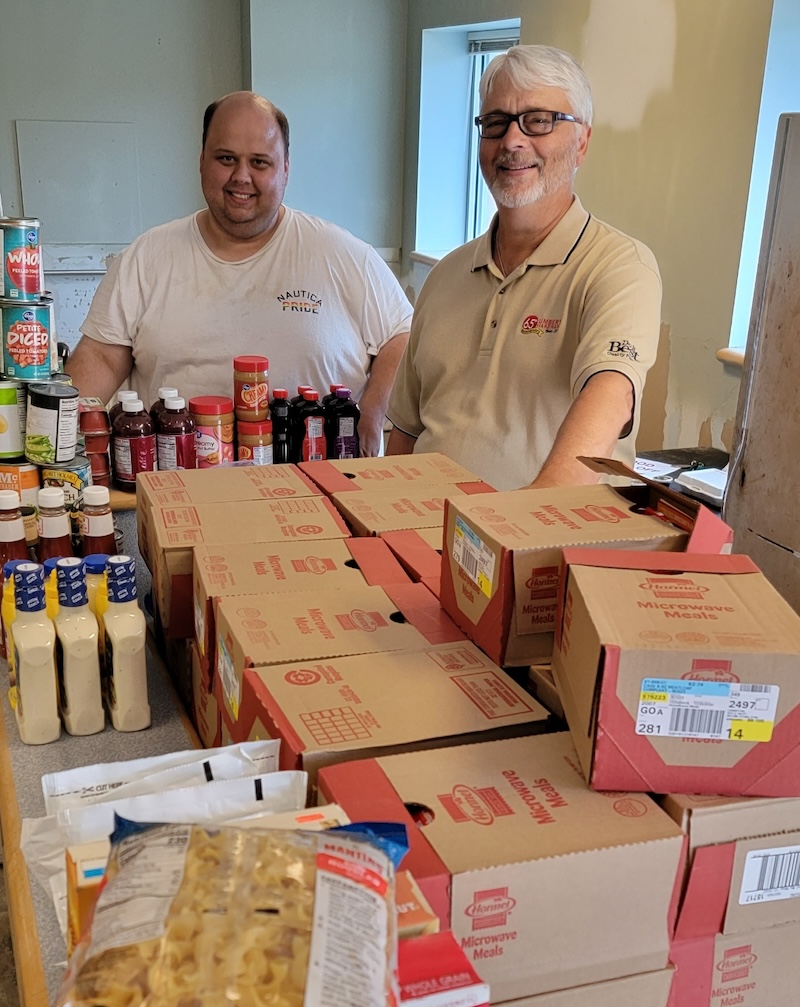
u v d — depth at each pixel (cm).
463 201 546
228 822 81
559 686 105
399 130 543
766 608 94
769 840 89
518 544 109
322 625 121
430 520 154
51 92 495
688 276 353
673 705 88
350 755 96
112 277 280
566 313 211
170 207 531
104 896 64
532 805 89
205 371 280
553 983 86
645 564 102
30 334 167
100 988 56
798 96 313
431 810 88
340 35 515
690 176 345
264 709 103
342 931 61
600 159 393
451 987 68
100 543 147
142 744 135
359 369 294
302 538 146
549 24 414
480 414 225
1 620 149
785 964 94
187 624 146
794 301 199
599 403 177
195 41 515
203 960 58
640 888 86
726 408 340
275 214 277
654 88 357
